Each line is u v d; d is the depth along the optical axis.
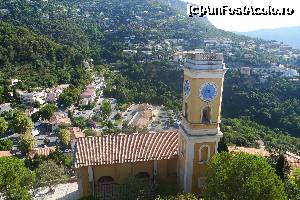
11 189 56.38
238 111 173.12
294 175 65.69
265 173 41.62
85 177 56.28
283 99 183.38
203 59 50.22
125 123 158.38
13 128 143.12
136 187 53.19
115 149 57.50
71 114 167.75
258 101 175.50
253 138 131.62
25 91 190.12
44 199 63.84
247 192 40.47
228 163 43.88
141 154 57.09
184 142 54.38
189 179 54.06
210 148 53.34
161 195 53.00
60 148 127.62
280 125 161.38
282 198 40.66
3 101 178.50
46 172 69.31
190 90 51.56
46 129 153.62
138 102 199.75
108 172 57.16
